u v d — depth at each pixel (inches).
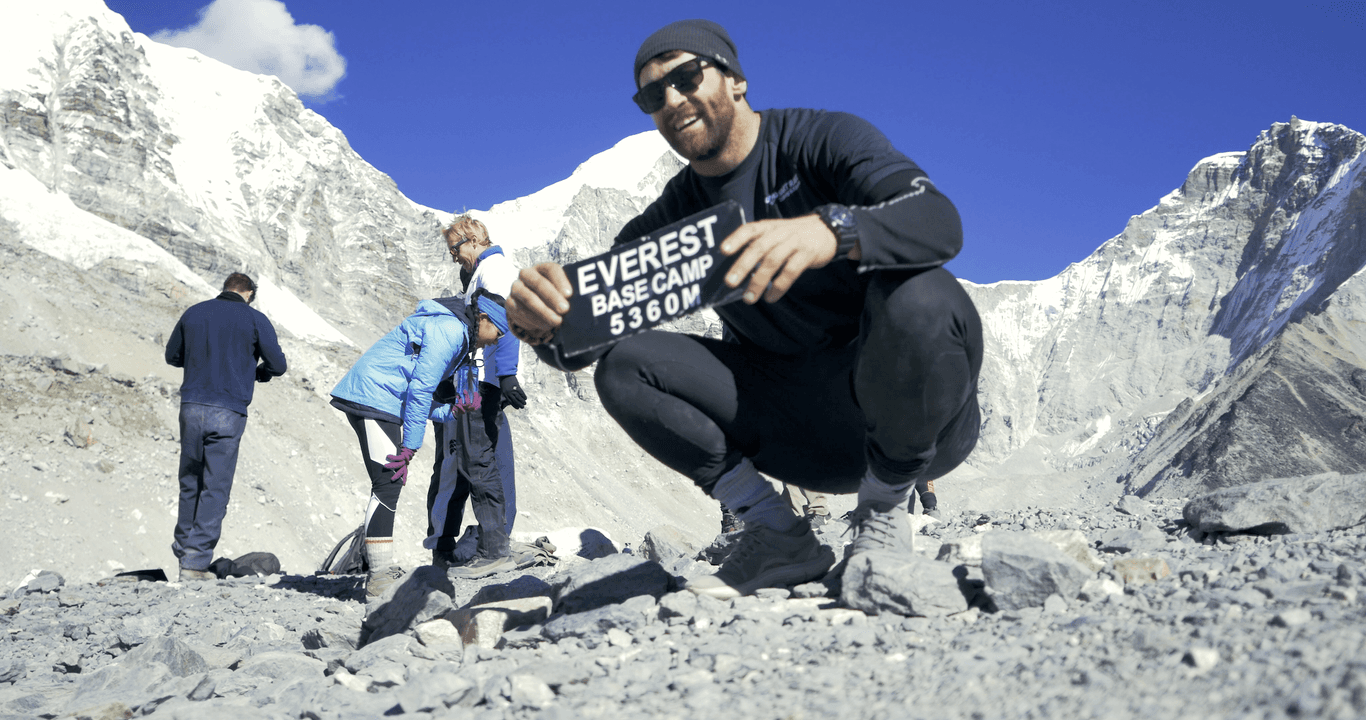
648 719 60.5
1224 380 6279.5
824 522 272.1
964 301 79.7
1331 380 5113.2
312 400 2047.2
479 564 237.8
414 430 202.4
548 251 7209.6
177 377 1657.2
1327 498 119.1
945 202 81.2
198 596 218.2
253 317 281.0
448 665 91.4
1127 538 125.2
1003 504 6353.3
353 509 1738.4
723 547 184.2
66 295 1711.4
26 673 137.2
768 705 59.6
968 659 64.3
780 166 95.6
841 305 92.3
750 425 99.0
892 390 82.7
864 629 78.4
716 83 93.4
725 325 107.8
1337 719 41.6
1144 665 55.8
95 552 995.9
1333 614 61.7
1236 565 91.1
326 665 109.3
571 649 89.3
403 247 5226.4
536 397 4163.4
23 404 1165.1
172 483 1215.6
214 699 98.6
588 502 3063.5
